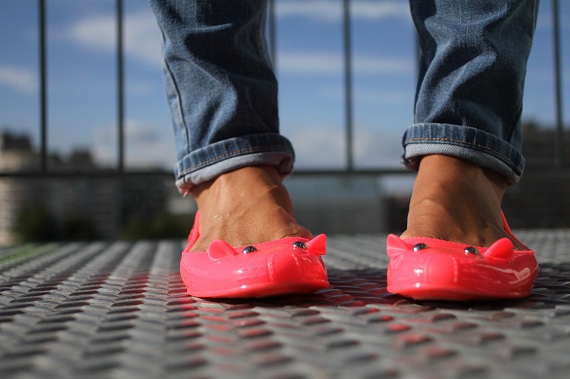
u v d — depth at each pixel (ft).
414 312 2.38
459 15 3.12
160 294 3.02
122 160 7.89
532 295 2.72
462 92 3.04
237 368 1.61
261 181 3.19
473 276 2.44
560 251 4.78
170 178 8.05
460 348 1.78
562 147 8.38
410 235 2.77
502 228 2.97
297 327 2.12
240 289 2.62
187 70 3.35
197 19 3.28
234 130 3.26
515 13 3.13
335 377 1.51
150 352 1.80
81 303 2.76
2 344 1.94
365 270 3.89
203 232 3.19
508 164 3.12
